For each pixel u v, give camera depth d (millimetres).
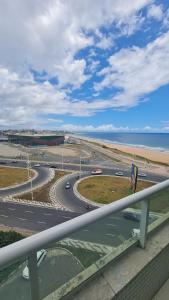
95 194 27844
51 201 25047
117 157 68000
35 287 1171
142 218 1863
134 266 1675
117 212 1587
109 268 1635
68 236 1249
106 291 1437
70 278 1395
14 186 32438
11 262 968
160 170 44406
